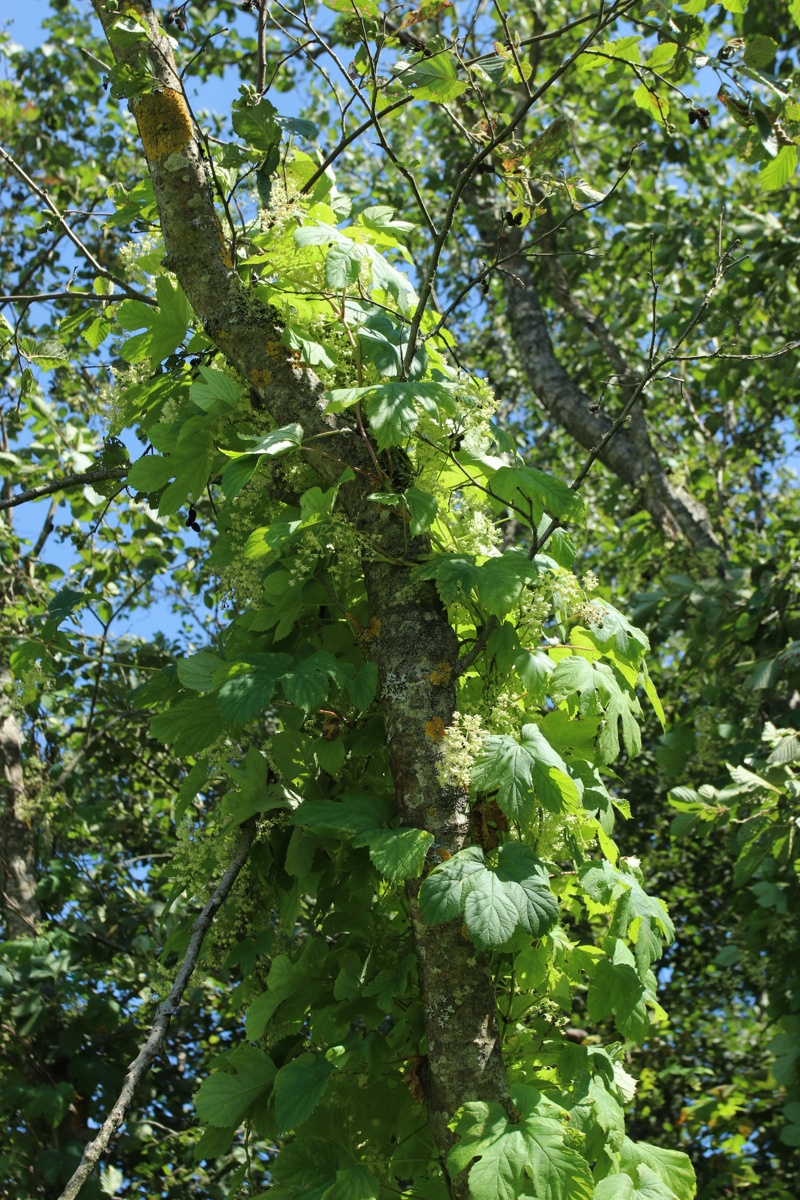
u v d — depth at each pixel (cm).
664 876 698
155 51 263
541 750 206
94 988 525
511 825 217
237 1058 225
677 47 272
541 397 689
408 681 216
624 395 704
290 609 233
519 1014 227
